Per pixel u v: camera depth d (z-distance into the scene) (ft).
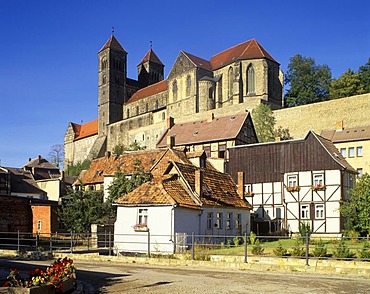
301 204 164.86
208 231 122.01
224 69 352.49
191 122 246.68
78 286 58.34
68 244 143.64
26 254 112.47
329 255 93.20
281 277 70.33
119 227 117.08
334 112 258.98
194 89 355.56
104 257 102.47
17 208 155.43
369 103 245.86
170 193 114.62
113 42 485.56
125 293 55.31
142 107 447.83
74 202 143.64
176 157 146.51
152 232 111.75
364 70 331.57
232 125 223.92
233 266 84.84
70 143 529.04
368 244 103.50
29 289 46.11
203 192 124.57
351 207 139.23
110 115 469.98
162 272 78.13
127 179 143.95
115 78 480.64
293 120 275.18
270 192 174.50
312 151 165.78
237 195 142.61
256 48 341.00
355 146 216.33
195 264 89.35
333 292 54.75
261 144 179.22
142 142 391.04
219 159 188.75
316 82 356.38
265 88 329.93
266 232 164.45
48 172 387.34
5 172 248.93
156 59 520.42
